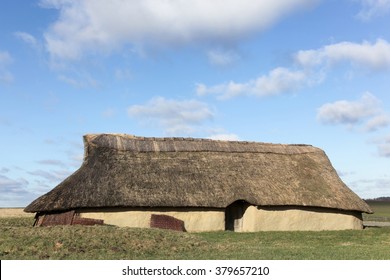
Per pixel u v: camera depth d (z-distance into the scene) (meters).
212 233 28.23
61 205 26.70
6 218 37.44
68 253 18.14
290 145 38.12
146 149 32.72
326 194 33.19
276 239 26.08
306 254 19.42
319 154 38.03
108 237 20.66
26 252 17.95
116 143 32.28
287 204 31.23
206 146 34.47
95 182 28.42
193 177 31.02
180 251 19.92
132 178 29.58
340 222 33.12
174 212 29.20
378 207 97.81
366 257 18.64
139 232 22.38
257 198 30.70
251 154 35.09
